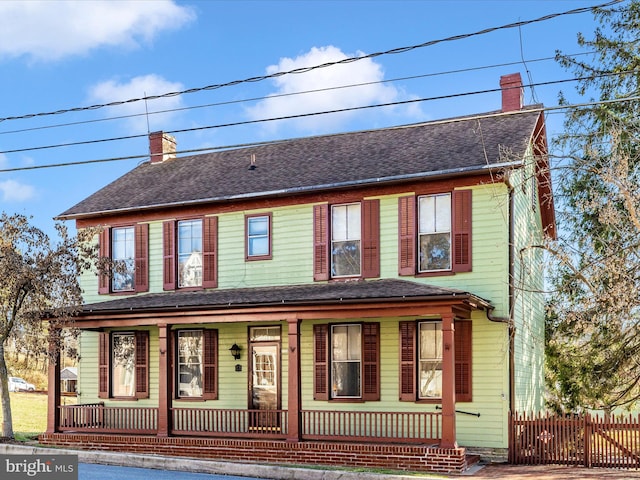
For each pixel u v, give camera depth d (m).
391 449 15.41
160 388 18.34
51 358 19.67
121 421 20.92
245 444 16.98
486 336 17.05
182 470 16.56
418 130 21.73
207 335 20.33
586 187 23.45
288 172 20.92
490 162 17.28
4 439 19.92
